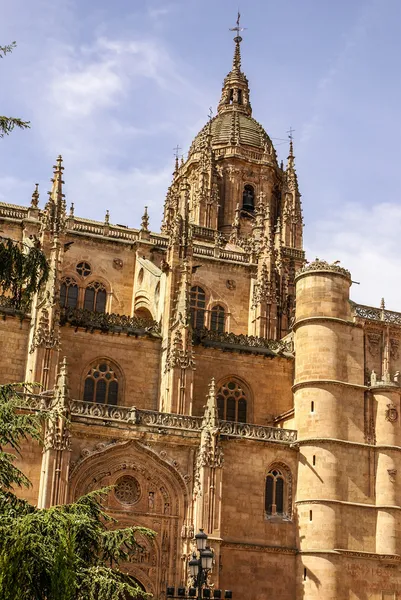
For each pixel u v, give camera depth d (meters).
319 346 66.19
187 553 57.88
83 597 32.62
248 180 97.56
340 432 64.44
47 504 54.09
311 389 65.31
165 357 65.50
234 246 87.62
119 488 58.69
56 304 62.09
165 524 59.00
